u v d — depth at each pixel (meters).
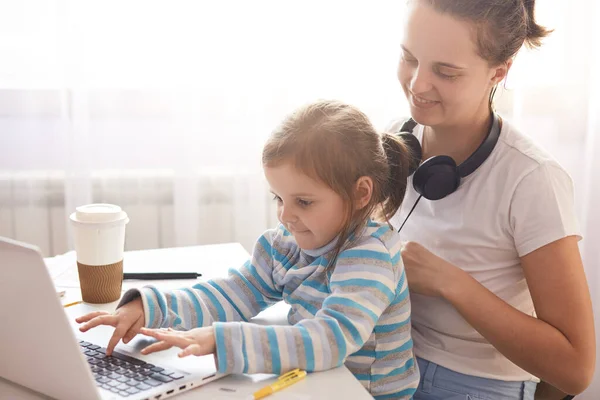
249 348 0.86
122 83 1.90
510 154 1.12
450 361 1.17
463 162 1.14
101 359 0.89
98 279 1.10
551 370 1.07
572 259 1.08
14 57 1.84
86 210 1.10
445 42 1.04
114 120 1.92
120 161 1.95
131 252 1.38
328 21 1.91
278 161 0.94
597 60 1.96
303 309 1.02
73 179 1.91
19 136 1.90
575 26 1.96
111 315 0.96
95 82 1.89
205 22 1.88
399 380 1.03
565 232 1.08
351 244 0.99
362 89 1.96
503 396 1.16
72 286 1.19
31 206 1.94
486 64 1.08
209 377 0.85
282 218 0.98
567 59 1.98
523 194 1.10
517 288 1.17
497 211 1.12
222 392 0.83
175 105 1.91
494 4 1.04
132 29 1.87
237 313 1.07
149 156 1.95
